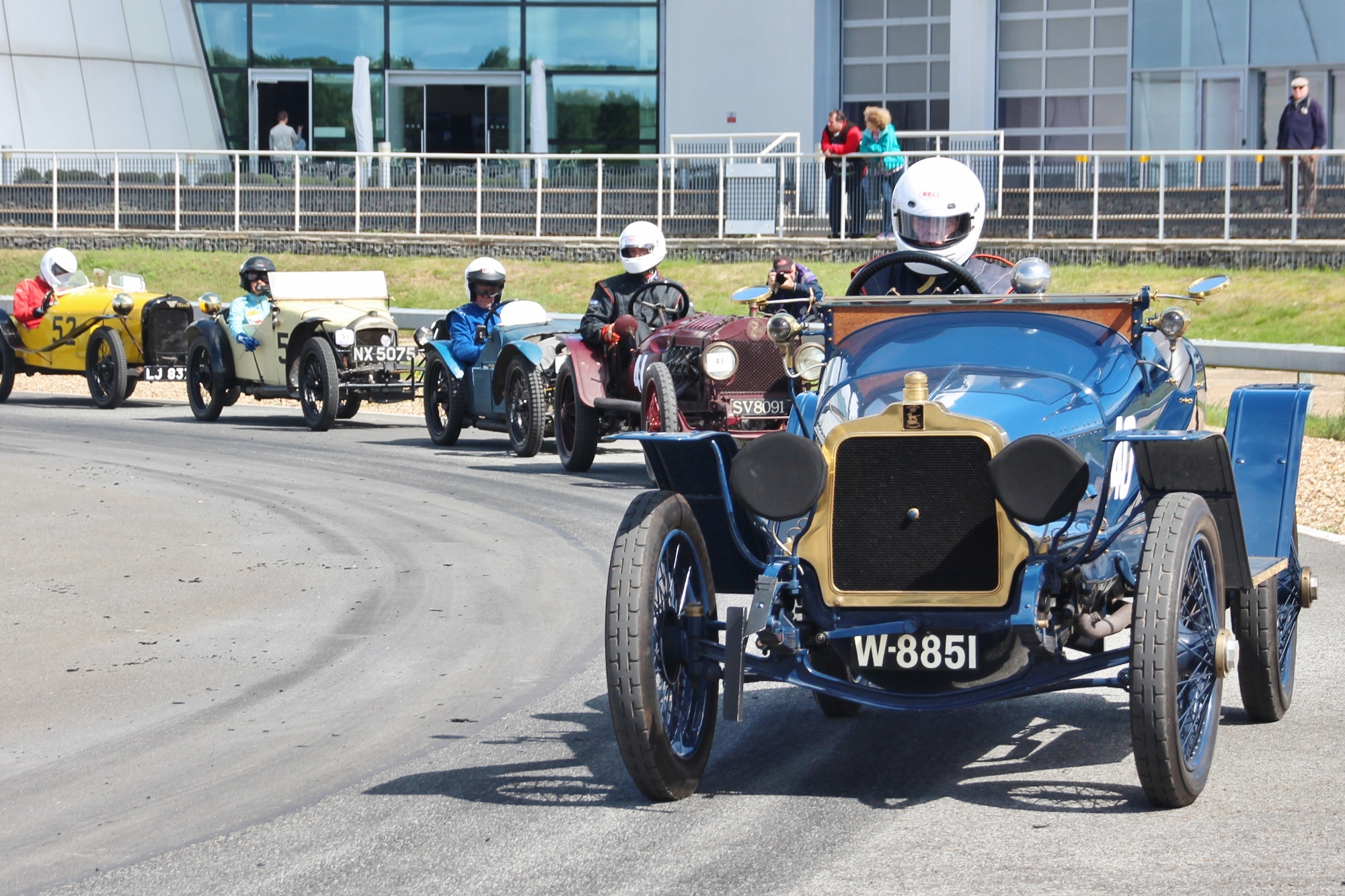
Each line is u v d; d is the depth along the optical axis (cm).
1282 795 629
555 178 3331
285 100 4284
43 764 715
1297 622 782
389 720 780
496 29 4156
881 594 628
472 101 4200
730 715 606
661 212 3225
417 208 3400
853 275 815
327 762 710
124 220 3594
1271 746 704
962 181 862
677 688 650
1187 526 597
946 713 777
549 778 677
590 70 4131
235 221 3519
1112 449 636
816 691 633
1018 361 714
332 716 790
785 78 4000
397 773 690
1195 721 622
